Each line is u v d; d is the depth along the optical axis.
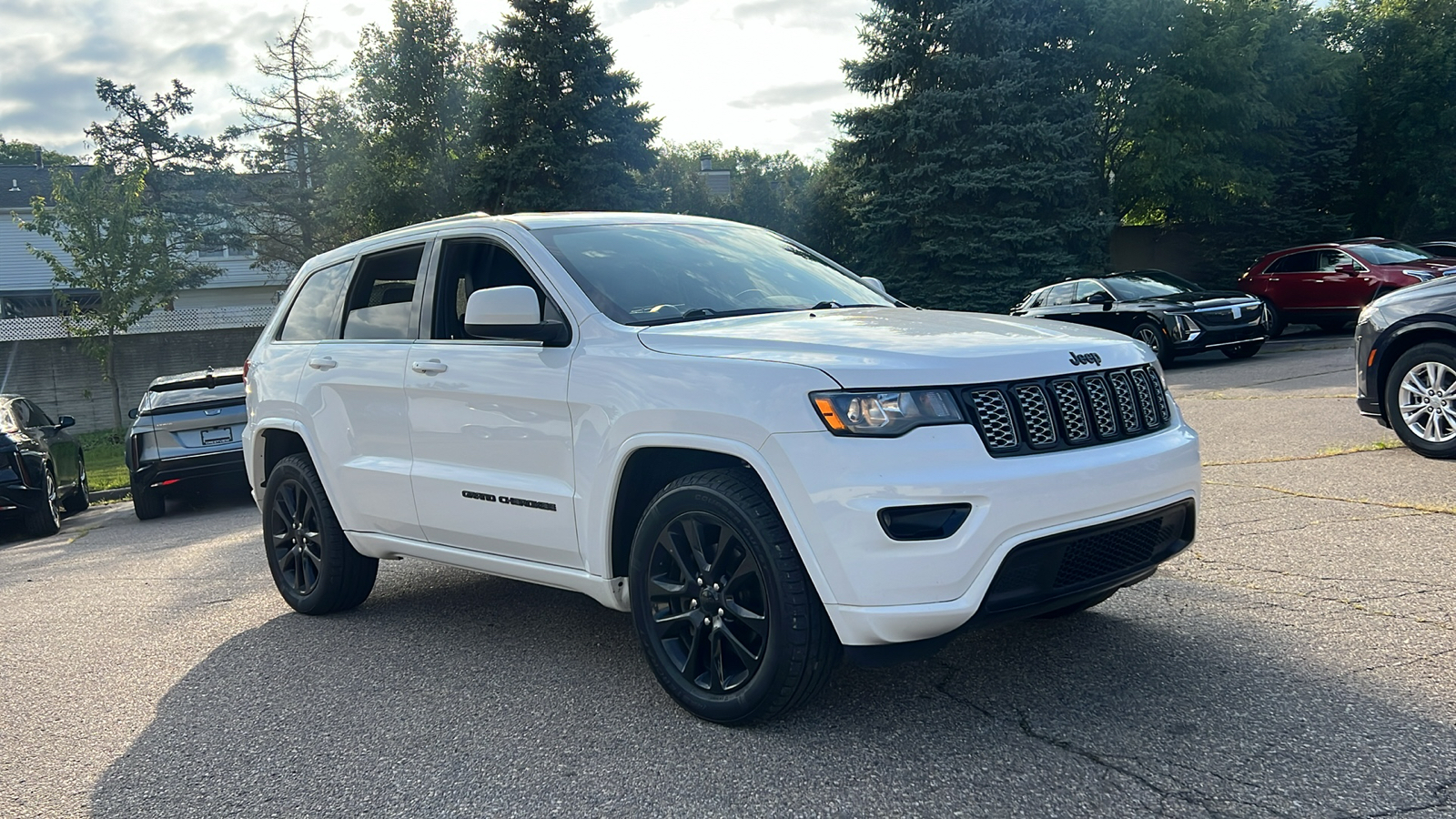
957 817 2.74
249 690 4.29
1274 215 30.39
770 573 3.21
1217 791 2.78
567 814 2.94
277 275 40.03
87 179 23.88
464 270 4.52
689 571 3.52
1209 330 15.68
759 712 3.35
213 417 11.16
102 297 24.12
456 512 4.34
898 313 4.04
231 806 3.16
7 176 50.53
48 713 4.19
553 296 4.04
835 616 3.08
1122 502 3.26
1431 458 7.04
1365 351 7.55
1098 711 3.38
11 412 11.05
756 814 2.85
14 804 3.29
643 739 3.43
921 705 3.53
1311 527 5.48
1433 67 31.80
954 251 26.27
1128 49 27.75
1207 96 26.98
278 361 5.46
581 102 29.83
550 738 3.51
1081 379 3.36
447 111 34.81
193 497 13.23
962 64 26.09
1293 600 4.35
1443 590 4.33
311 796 3.19
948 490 2.98
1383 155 33.62
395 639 4.86
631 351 3.65
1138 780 2.88
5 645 5.39
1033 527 3.07
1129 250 32.16
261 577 6.64
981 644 4.11
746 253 4.71
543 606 5.26
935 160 26.62
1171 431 3.60
